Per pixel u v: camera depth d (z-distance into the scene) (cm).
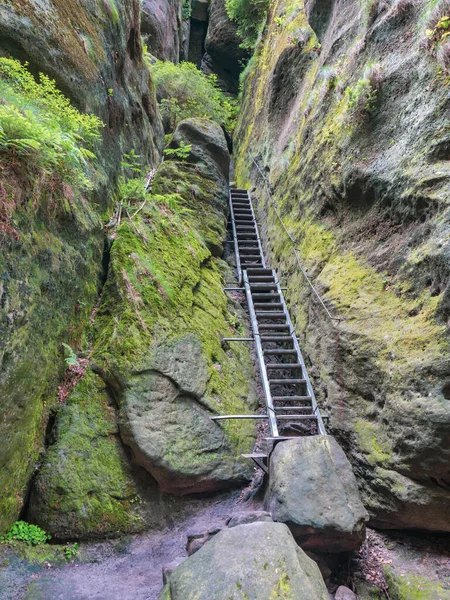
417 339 370
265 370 557
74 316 484
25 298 365
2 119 330
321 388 512
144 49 1341
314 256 609
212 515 443
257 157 1170
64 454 412
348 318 470
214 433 486
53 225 444
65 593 327
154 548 402
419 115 445
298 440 415
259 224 992
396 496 368
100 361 471
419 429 345
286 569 272
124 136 781
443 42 420
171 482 440
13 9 470
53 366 431
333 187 575
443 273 360
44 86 480
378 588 347
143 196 715
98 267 561
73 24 600
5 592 315
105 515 404
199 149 1003
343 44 709
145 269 573
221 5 1994
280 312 673
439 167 399
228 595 257
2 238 333
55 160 372
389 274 446
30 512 386
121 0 815
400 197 437
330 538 343
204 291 671
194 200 878
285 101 1034
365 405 432
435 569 351
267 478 444
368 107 520
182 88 1574
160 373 486
